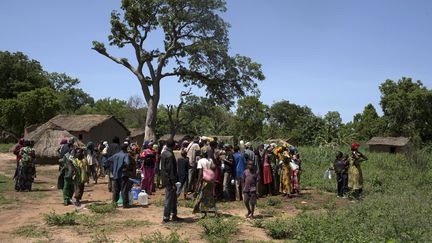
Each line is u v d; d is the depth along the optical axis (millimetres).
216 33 32375
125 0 30062
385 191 16188
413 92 68000
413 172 22359
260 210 12516
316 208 13133
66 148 14656
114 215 10766
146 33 31281
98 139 40438
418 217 10102
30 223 9812
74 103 94062
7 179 18750
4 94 66312
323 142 38375
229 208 12562
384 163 26750
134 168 14922
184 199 13531
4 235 8695
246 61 33000
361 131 78188
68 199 12383
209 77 33312
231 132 80125
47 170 24344
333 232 8578
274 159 15766
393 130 70312
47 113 56406
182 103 38562
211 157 13570
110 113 90000
